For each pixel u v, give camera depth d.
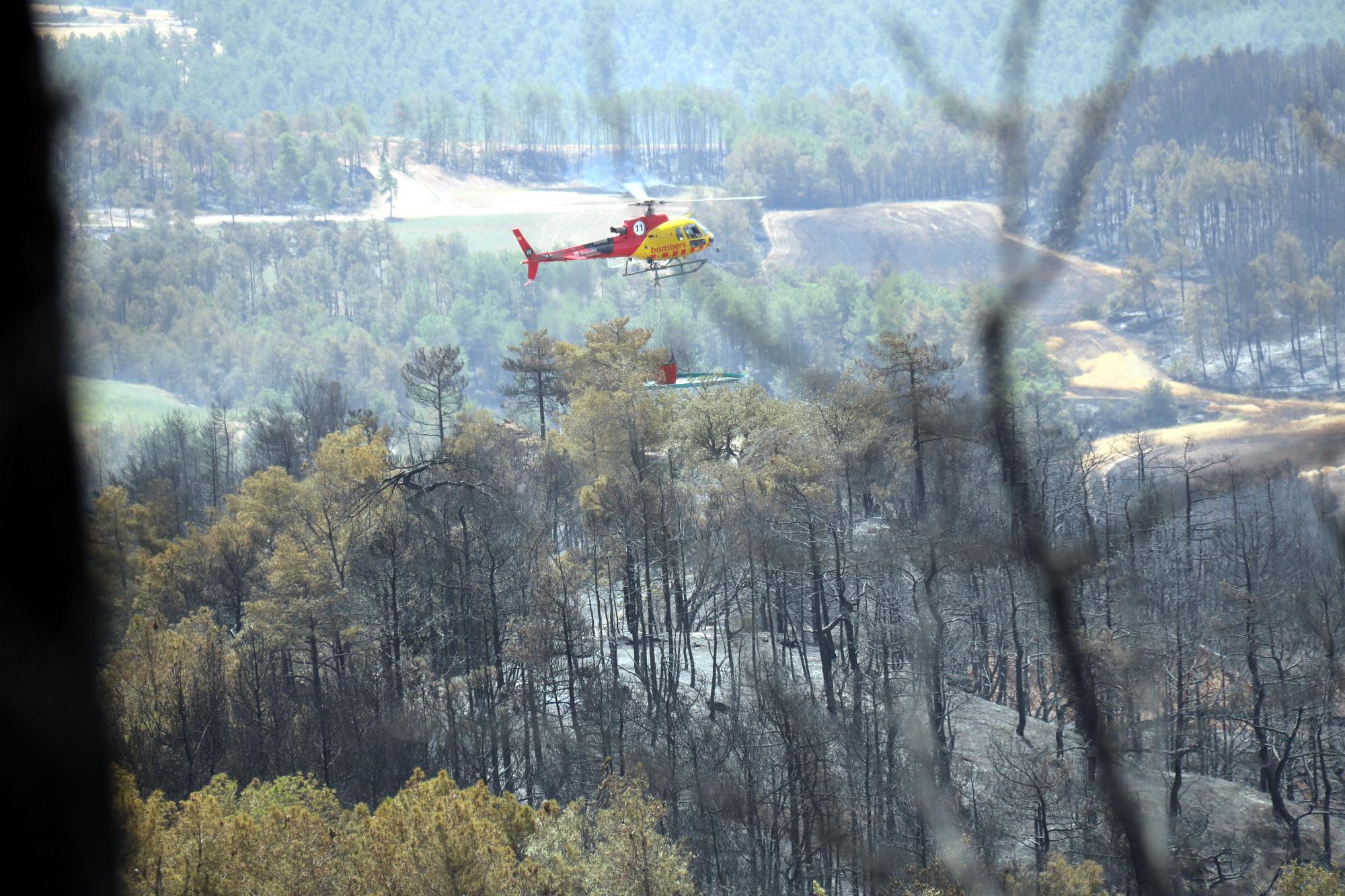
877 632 54.75
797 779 45.16
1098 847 46.06
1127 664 53.88
